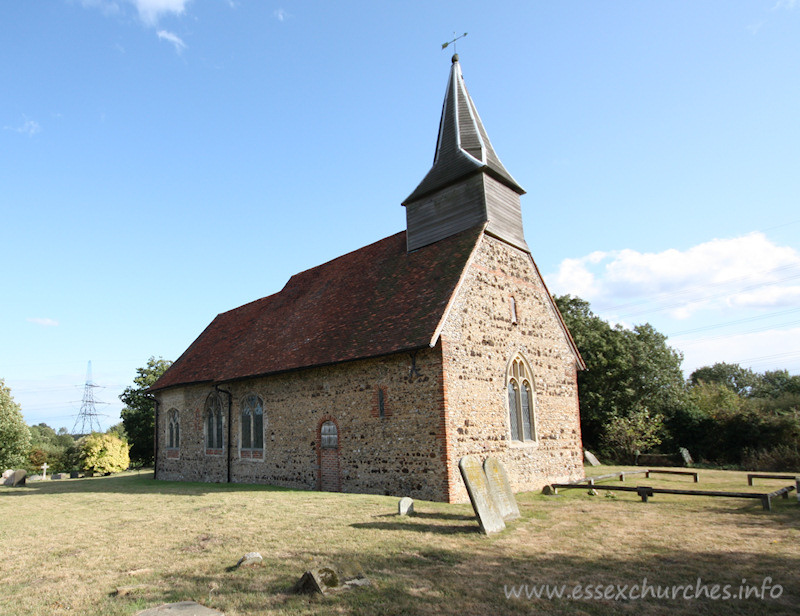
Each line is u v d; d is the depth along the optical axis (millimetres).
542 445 19266
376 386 16938
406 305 17656
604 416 34312
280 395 20547
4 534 11234
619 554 8625
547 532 10250
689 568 7820
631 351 36219
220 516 12188
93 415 78062
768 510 12383
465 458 10594
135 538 10195
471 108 22047
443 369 15344
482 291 17812
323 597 6508
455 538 9656
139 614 6004
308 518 11539
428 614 6062
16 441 27734
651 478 20766
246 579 7262
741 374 77250
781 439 28594
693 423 32312
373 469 16609
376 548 8898
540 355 20172
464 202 19625
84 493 19500
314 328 20969
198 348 29938
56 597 6762
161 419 28672
